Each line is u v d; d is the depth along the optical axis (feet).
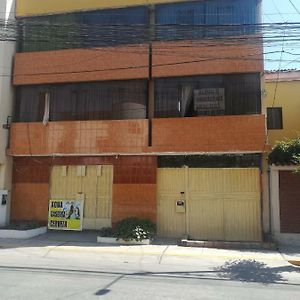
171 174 52.06
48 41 56.24
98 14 55.67
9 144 55.16
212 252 41.39
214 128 49.78
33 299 22.67
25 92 56.39
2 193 54.08
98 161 54.19
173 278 29.89
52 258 37.50
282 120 58.18
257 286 27.99
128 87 53.62
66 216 54.44
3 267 32.58
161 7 54.19
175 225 51.16
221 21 52.16
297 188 46.93
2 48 54.95
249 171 50.14
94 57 54.13
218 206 50.49
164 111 52.16
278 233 46.65
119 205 52.47
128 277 29.71
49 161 55.77
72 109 54.75
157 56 52.49
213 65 50.85
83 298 23.17
